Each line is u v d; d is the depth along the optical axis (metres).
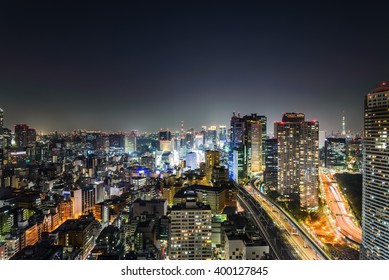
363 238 155.38
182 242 149.12
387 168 143.25
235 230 161.50
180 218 149.50
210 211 150.00
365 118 160.38
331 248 172.00
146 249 165.75
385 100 149.00
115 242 199.62
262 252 130.88
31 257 160.88
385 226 141.25
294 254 160.62
